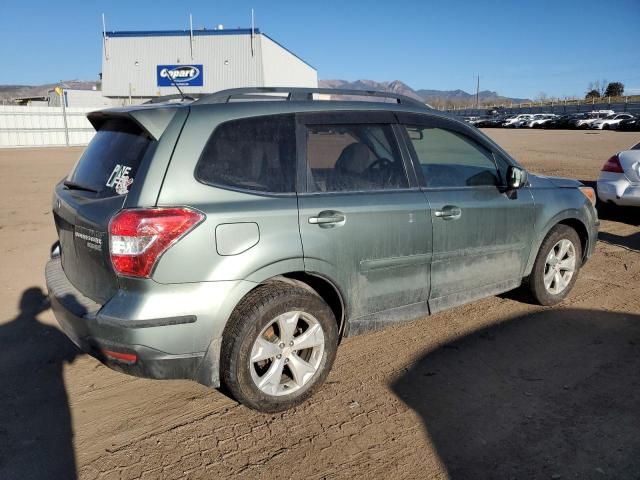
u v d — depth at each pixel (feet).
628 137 106.42
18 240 24.95
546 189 15.58
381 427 10.43
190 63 163.94
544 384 11.93
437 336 14.51
